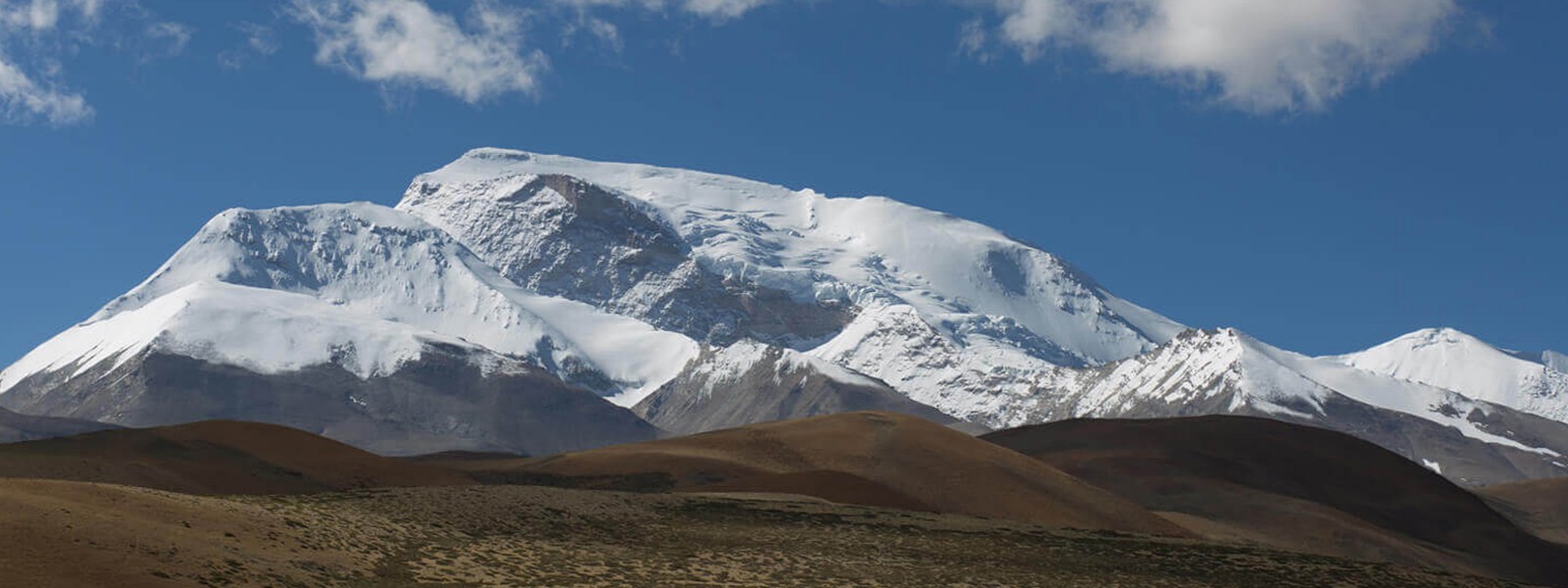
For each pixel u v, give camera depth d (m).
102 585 80.75
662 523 132.25
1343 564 139.88
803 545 128.38
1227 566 133.62
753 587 108.19
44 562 81.00
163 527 91.12
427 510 120.31
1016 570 125.06
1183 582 125.56
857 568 119.62
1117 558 134.75
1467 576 139.50
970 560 128.50
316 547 98.00
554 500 133.12
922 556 128.25
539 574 104.19
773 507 147.62
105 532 87.06
